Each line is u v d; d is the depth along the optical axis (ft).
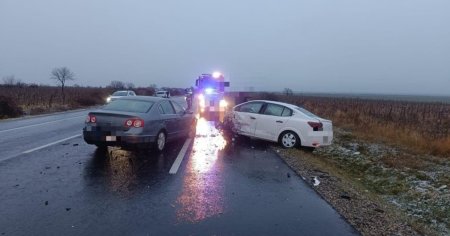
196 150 36.47
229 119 47.39
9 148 34.94
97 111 31.94
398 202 28.48
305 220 17.80
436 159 42.37
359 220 18.40
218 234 15.57
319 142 40.65
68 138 42.06
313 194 22.62
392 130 59.26
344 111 94.43
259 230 16.22
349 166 40.40
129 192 21.22
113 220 16.72
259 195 21.79
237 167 29.53
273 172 28.35
